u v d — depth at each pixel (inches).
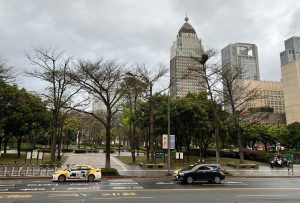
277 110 5561.0
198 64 1736.0
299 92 5290.4
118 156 2384.4
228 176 1294.3
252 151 2203.5
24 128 1865.2
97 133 3590.1
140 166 1609.3
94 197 695.1
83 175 1042.1
